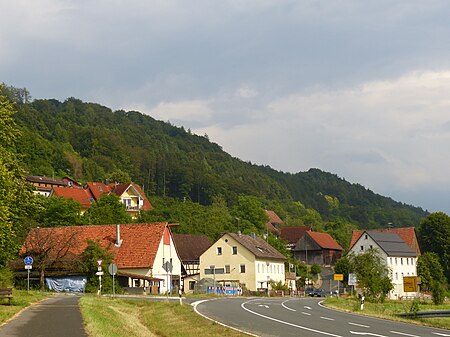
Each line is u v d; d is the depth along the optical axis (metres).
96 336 20.58
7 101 40.34
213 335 23.91
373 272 68.25
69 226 83.06
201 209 141.88
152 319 31.77
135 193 140.00
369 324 29.86
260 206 139.75
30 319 25.97
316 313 37.59
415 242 120.56
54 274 67.69
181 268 87.69
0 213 32.62
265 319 31.92
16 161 39.66
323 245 138.12
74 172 179.00
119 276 71.69
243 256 92.00
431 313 35.78
